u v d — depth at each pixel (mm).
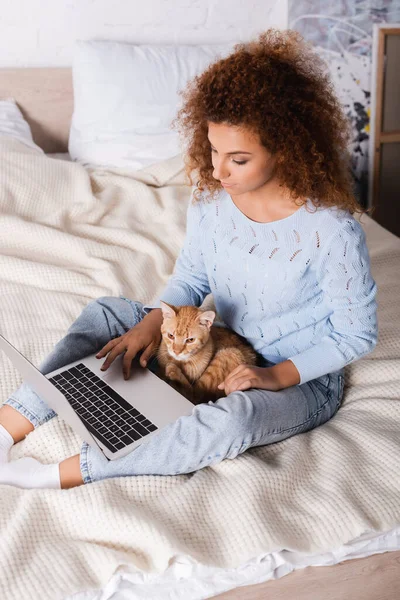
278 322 1477
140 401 1425
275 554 1221
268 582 1232
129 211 2488
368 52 3221
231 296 1512
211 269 1518
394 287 2059
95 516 1231
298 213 1343
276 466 1368
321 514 1277
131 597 1170
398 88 3287
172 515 1243
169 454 1300
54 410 1393
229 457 1341
